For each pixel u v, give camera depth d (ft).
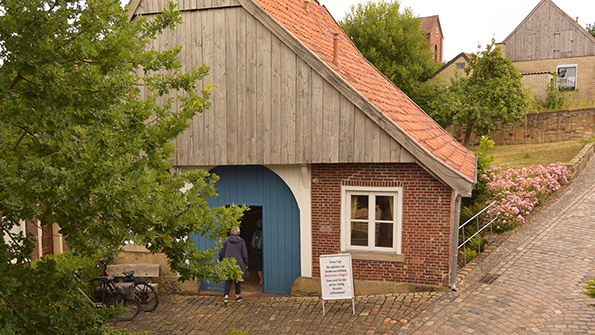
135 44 14.52
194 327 28.43
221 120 32.83
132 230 13.15
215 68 32.73
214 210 16.48
